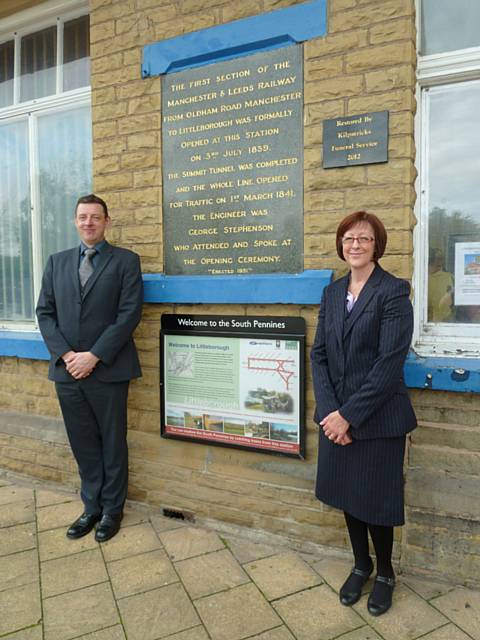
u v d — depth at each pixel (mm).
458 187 2566
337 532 2676
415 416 2275
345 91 2527
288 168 2686
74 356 2814
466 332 2561
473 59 2428
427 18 2555
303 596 2354
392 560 2533
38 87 3875
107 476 2980
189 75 2916
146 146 3068
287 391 2727
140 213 3115
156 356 3131
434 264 2623
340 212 2572
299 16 2604
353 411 2070
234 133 2811
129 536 2918
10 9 3785
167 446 3141
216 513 3002
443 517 2424
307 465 2730
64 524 3051
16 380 3756
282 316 2715
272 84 2695
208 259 2930
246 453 2898
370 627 2143
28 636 2125
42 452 3637
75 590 2420
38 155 3887
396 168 2441
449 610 2240
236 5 2773
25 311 4031
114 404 2926
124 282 2877
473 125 2521
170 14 2963
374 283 2162
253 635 2107
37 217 3904
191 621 2197
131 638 2105
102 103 3207
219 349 2900
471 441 2395
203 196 2920
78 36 3676
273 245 2750
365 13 2471
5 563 2648
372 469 2150
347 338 2174
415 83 2508
